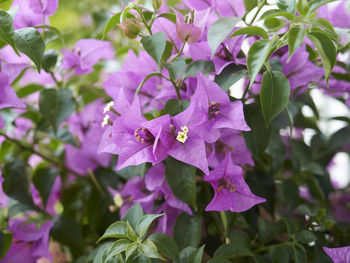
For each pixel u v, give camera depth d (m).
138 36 0.25
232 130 0.24
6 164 0.29
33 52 0.23
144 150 0.22
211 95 0.22
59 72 0.30
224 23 0.21
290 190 0.28
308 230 0.26
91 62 0.29
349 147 0.35
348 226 0.31
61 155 0.32
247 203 0.22
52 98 0.28
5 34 0.23
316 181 0.31
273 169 0.27
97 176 0.31
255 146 0.23
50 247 0.33
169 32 0.25
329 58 0.21
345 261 0.22
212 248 0.26
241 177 0.22
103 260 0.22
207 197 0.26
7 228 0.28
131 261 0.21
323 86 0.29
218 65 0.24
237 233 0.25
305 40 0.25
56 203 0.36
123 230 0.22
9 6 0.27
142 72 0.27
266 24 0.24
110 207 0.29
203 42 0.24
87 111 0.31
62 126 0.33
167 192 0.25
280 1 0.23
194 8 0.25
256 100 0.26
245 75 0.23
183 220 0.25
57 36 0.28
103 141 0.23
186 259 0.23
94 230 0.30
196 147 0.22
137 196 0.28
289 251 0.25
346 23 0.29
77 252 0.29
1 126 0.27
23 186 0.29
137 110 0.22
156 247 0.21
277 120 0.26
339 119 0.34
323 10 0.27
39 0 0.28
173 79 0.23
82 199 0.33
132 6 0.23
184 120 0.22
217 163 0.24
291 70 0.25
